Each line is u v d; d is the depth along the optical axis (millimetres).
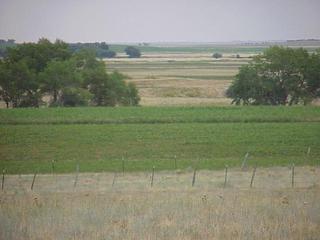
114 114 142500
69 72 185250
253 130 120062
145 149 103000
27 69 187125
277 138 111625
